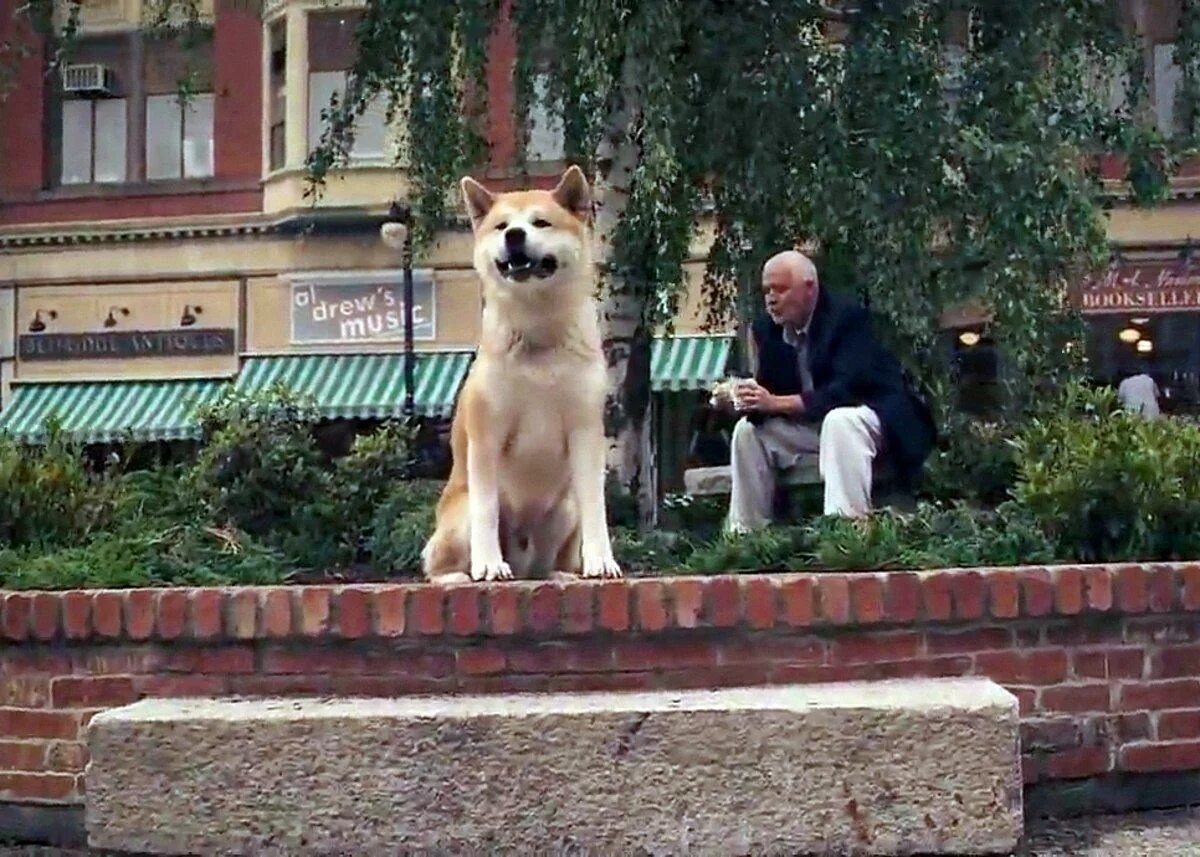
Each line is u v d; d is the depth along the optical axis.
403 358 17.97
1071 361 8.15
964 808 3.57
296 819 3.68
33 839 4.31
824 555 4.66
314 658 4.16
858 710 3.59
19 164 19.27
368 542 6.87
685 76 7.84
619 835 3.61
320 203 17.89
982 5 8.24
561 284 4.26
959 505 5.80
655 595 4.04
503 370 4.33
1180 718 4.25
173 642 4.21
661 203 7.53
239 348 18.52
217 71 18.80
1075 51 8.42
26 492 5.94
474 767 3.65
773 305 5.79
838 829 3.58
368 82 8.68
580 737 3.63
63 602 4.27
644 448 7.87
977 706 3.59
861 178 7.57
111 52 19.16
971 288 7.87
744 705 3.64
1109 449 4.89
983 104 8.03
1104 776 4.20
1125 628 4.24
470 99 9.00
